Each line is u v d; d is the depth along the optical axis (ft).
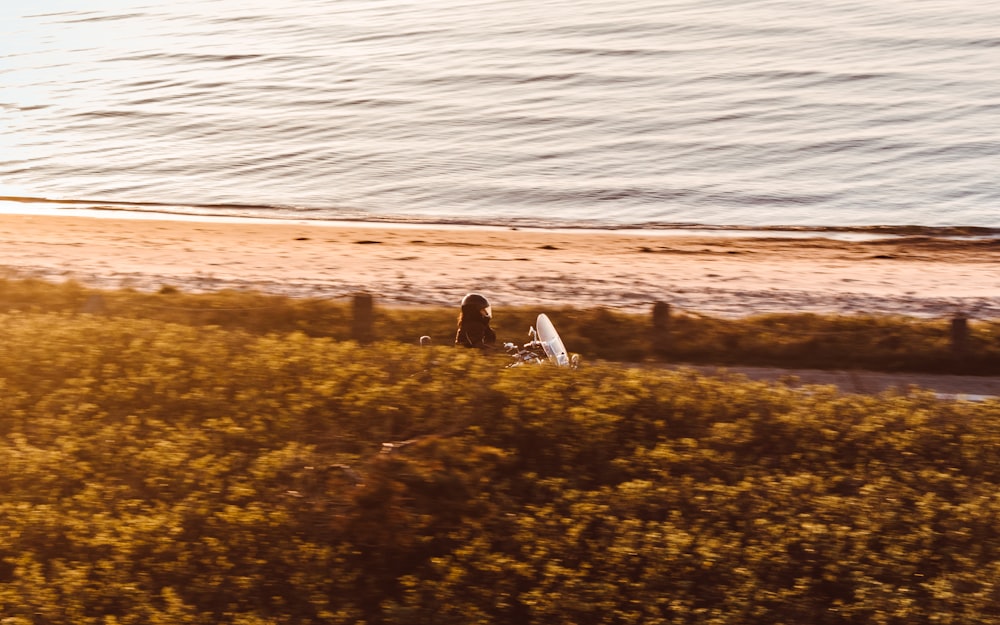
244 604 33.65
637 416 46.93
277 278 108.68
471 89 298.97
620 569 35.65
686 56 341.62
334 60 364.38
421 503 38.78
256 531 36.65
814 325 74.23
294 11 529.86
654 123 247.09
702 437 46.09
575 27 416.46
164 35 455.22
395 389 48.14
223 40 429.38
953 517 39.06
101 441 42.93
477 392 47.73
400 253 127.65
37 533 35.76
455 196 184.96
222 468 40.86
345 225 158.20
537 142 230.68
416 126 251.39
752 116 251.19
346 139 237.45
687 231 157.48
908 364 66.54
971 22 383.86
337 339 69.51
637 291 102.94
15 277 94.94
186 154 222.89
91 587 33.35
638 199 181.27
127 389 48.67
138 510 38.11
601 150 221.05
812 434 46.55
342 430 45.16
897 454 45.09
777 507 39.78
